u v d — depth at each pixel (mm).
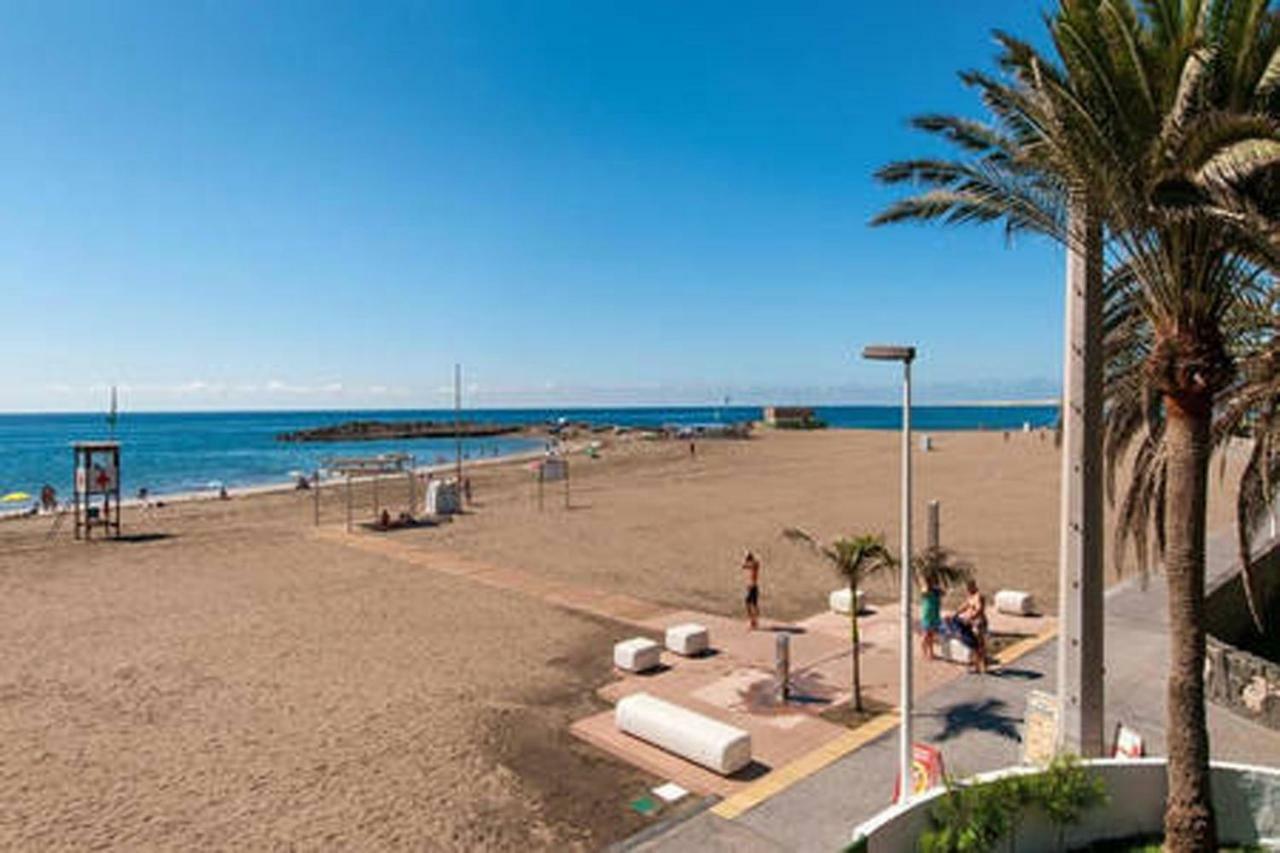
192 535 30125
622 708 11086
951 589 20141
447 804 9266
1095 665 8602
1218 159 5406
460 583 21312
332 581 21703
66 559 25438
